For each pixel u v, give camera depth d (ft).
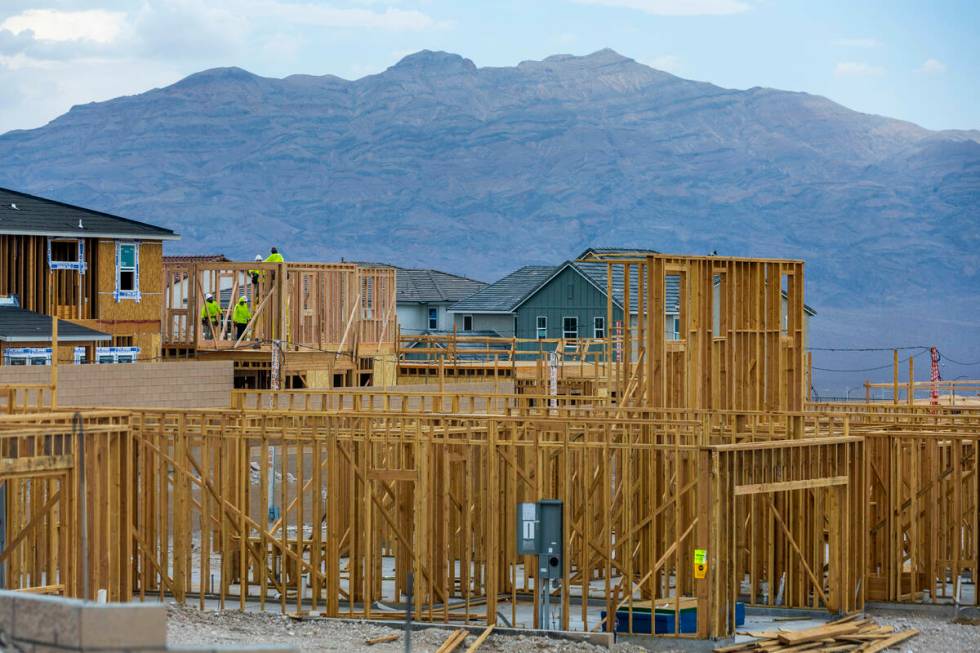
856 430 174.09
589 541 148.66
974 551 169.78
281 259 310.04
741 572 156.04
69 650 77.92
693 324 194.59
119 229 303.68
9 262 286.66
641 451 171.83
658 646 142.72
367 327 333.62
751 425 171.32
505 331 522.47
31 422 147.13
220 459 157.58
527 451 171.32
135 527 161.89
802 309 211.00
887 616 164.14
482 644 139.95
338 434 154.92
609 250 428.15
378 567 159.33
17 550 146.72
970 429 172.96
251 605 160.35
